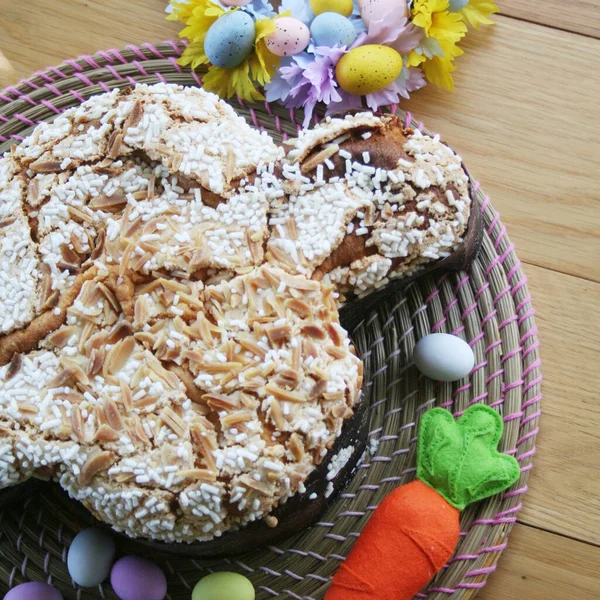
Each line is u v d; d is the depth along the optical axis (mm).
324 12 540
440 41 547
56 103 551
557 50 574
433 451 500
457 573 508
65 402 452
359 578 482
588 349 553
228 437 448
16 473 462
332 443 463
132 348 460
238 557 516
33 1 576
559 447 546
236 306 463
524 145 569
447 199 486
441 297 539
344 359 467
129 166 479
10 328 461
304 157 481
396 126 499
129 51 557
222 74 547
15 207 475
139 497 444
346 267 484
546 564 537
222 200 475
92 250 471
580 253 561
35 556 515
